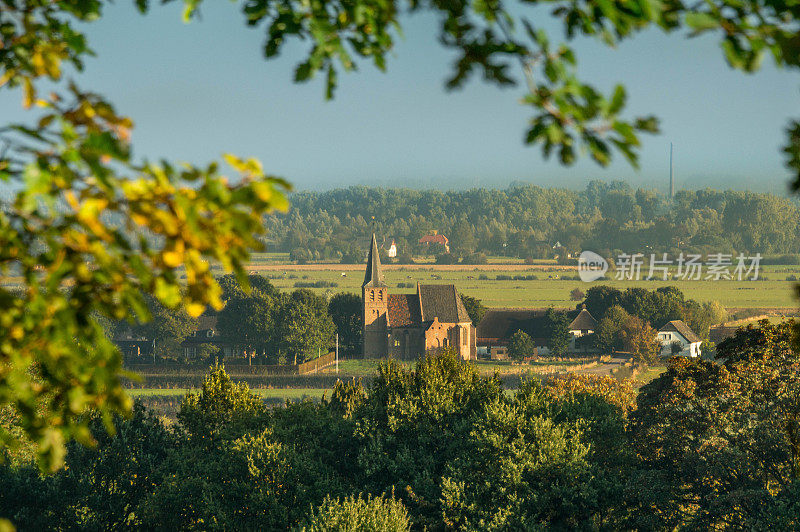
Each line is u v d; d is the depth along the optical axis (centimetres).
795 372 16788
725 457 16412
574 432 18262
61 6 2081
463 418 19388
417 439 18512
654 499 16362
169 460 18262
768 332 17738
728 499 14950
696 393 17875
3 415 12900
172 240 1672
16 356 1794
